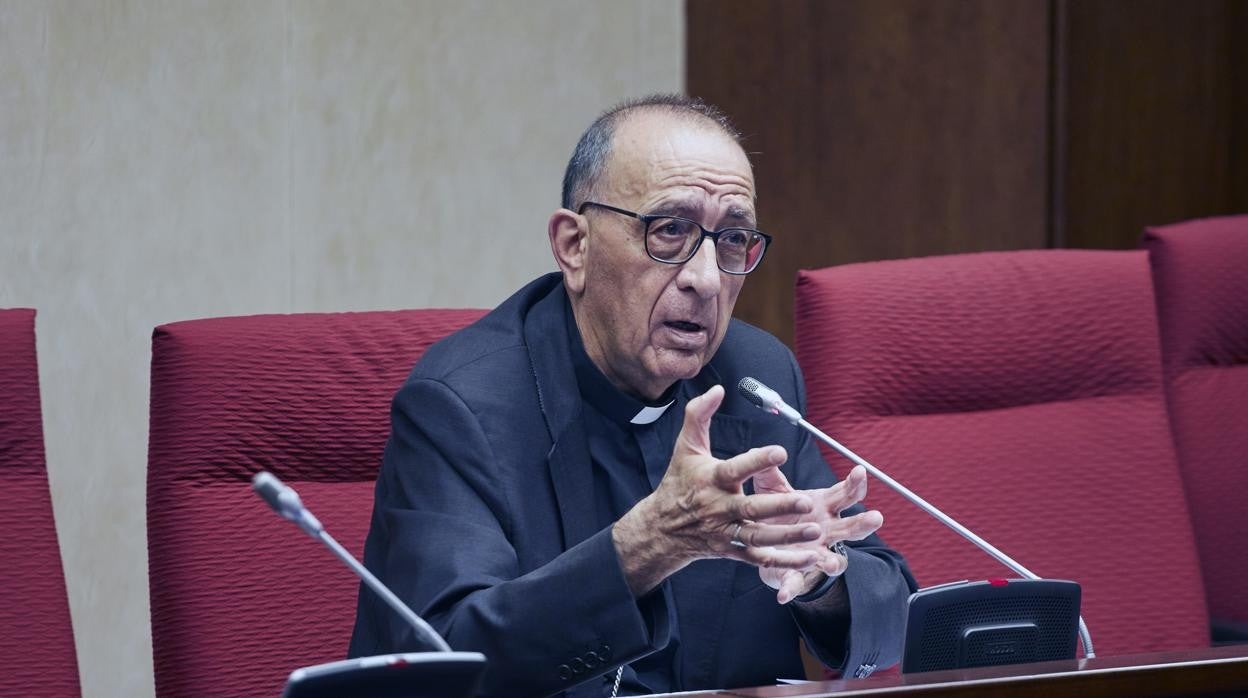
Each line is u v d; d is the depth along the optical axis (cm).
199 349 772
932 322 895
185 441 763
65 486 1191
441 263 1332
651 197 666
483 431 677
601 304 687
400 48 1306
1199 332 996
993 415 909
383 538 690
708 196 667
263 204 1256
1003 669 502
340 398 790
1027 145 1502
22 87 1164
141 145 1208
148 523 768
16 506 729
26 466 739
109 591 1213
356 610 765
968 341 901
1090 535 899
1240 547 980
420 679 430
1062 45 1498
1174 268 998
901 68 1476
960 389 899
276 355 785
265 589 761
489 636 582
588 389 707
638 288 672
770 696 478
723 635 705
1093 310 932
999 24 1491
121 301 1205
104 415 1204
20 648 712
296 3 1261
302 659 761
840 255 1474
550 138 1376
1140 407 934
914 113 1481
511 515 665
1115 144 1542
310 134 1272
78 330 1191
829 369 872
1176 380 995
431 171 1324
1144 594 899
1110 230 1546
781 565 544
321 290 1280
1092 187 1538
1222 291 997
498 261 1358
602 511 707
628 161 673
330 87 1278
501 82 1352
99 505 1205
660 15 1422
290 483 782
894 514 863
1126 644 890
